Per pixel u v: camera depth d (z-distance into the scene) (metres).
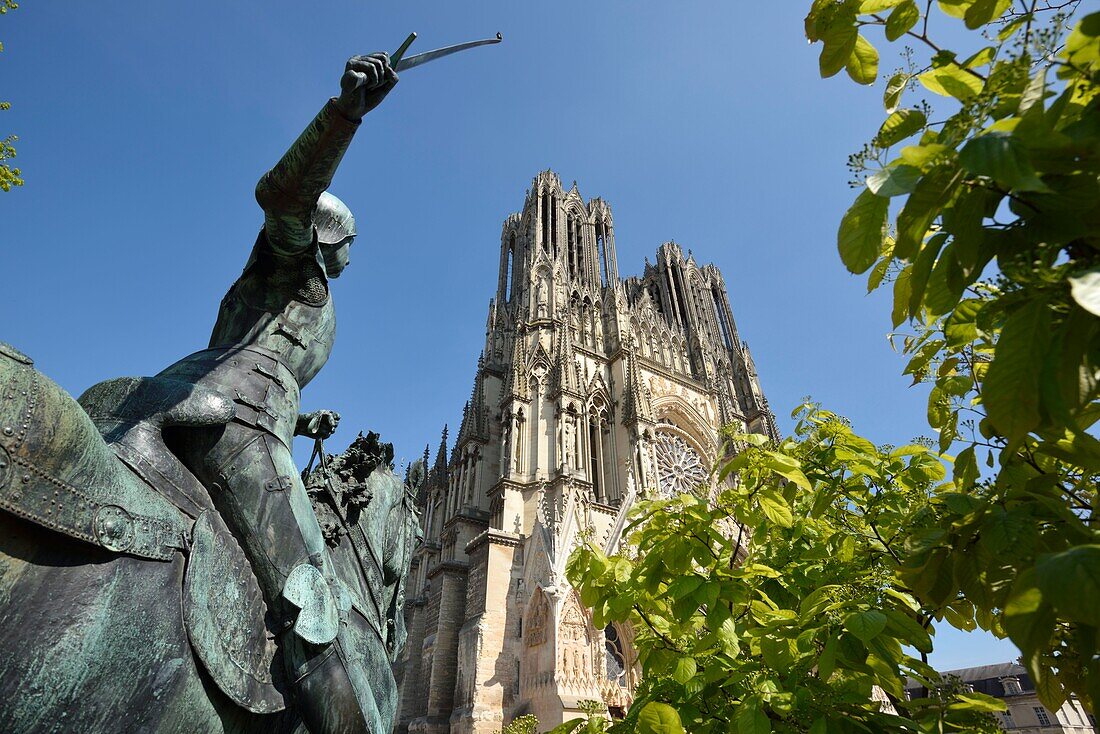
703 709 6.59
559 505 41.47
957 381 6.12
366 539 7.11
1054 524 4.55
